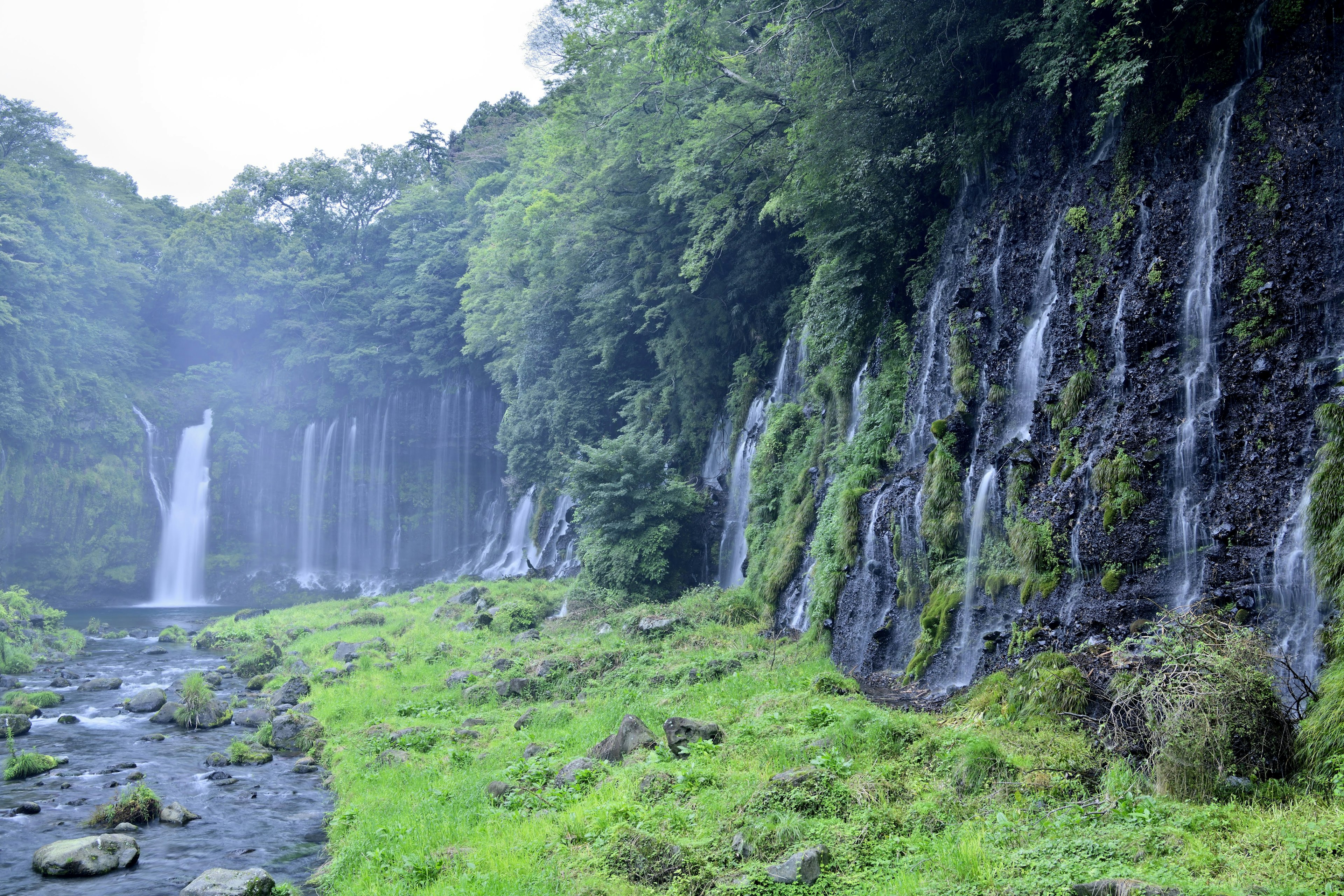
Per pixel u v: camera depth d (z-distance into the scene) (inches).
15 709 804.6
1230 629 367.6
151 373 2320.4
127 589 2127.2
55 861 435.5
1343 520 368.2
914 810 351.9
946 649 572.1
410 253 2486.5
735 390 1243.8
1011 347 625.3
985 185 687.7
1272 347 430.6
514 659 863.7
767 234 1158.3
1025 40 639.1
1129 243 528.7
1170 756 329.1
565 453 1563.7
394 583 2315.5
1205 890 250.4
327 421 2436.0
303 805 550.6
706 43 905.5
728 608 876.6
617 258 1400.1
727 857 341.1
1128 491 478.0
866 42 748.0
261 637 1270.9
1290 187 437.7
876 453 748.6
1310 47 440.1
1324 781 307.3
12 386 1899.6
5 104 2377.0
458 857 388.8
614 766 477.7
